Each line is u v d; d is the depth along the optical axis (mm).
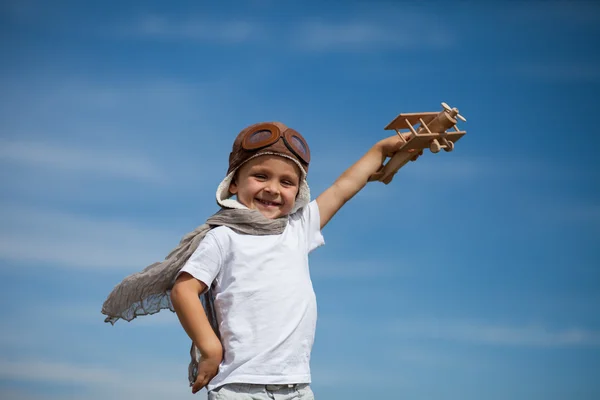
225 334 5023
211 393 4898
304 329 5086
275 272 5137
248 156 5348
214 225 5352
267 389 4910
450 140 5637
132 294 5254
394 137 6066
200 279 5055
